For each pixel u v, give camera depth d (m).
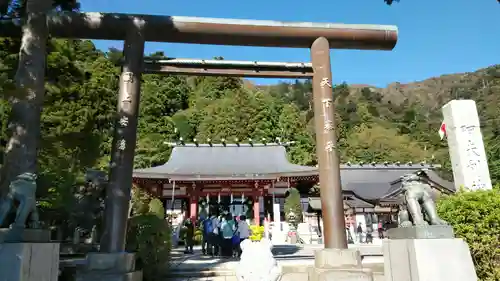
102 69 39.47
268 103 61.78
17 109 7.04
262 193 28.36
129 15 8.78
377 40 9.46
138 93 8.59
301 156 50.25
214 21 9.02
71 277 7.66
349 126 76.19
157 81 63.19
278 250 16.52
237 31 9.07
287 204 27.28
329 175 8.56
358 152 60.16
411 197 5.93
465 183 11.97
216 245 15.50
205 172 27.25
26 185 5.51
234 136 51.59
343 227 8.30
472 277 5.24
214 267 10.68
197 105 62.22
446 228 5.54
